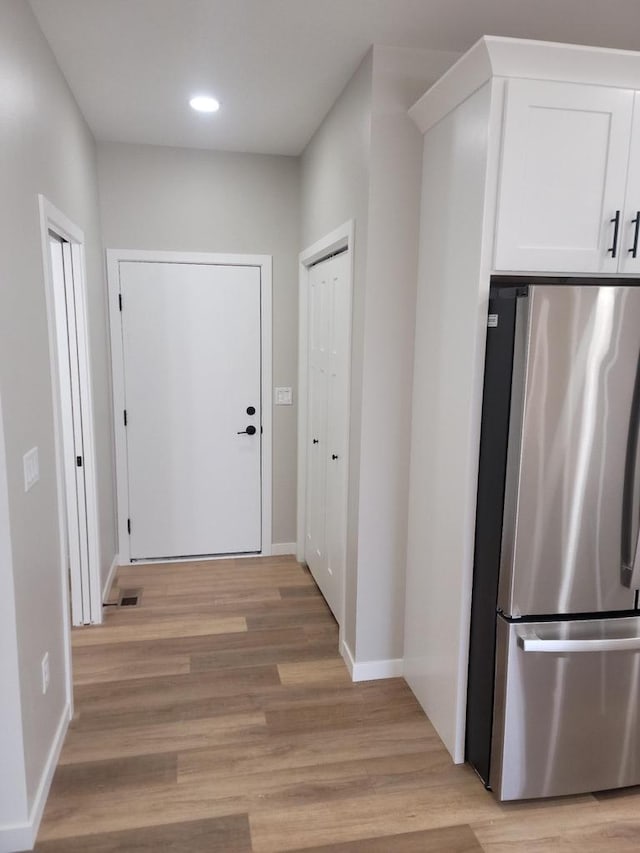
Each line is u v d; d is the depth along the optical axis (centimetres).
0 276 164
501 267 193
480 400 204
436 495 233
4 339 167
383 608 268
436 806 202
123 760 218
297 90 280
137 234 372
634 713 205
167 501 402
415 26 223
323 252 321
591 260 197
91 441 309
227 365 397
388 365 253
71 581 315
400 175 242
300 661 287
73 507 311
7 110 176
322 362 345
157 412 391
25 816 179
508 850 185
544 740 200
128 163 365
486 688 207
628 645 194
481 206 193
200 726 238
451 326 218
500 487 194
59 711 225
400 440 258
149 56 246
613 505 193
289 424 412
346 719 244
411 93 239
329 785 209
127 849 182
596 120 190
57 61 248
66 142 266
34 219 205
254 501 415
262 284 393
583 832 193
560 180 191
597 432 189
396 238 246
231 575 386
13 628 172
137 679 270
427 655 245
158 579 378
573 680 199
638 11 214
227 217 383
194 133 344
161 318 383
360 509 259
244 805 199
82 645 299
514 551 190
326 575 345
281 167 386
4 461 166
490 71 183
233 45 238
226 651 295
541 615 196
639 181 196
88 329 307
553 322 181
